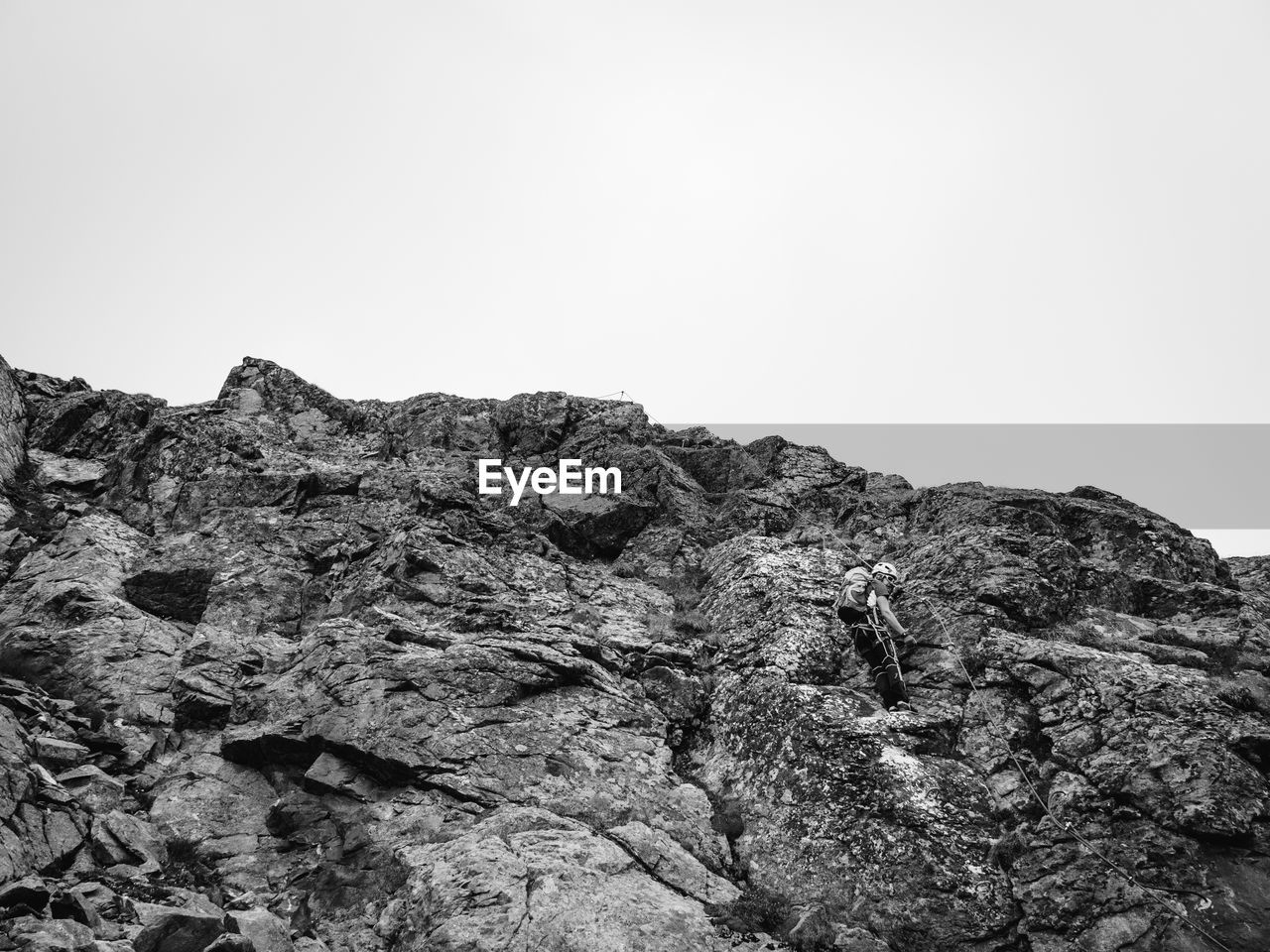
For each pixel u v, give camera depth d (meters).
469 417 18.97
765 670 12.46
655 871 10.30
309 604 13.82
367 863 10.37
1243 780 10.51
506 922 9.38
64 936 8.54
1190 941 9.58
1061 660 11.82
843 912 10.05
